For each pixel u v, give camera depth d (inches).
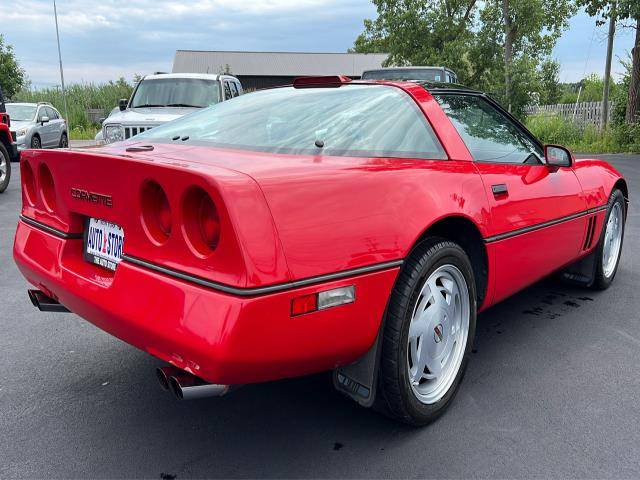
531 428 101.7
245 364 73.4
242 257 71.5
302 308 76.5
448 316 104.0
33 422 103.0
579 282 175.5
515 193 119.5
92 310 89.3
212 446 96.0
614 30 821.9
